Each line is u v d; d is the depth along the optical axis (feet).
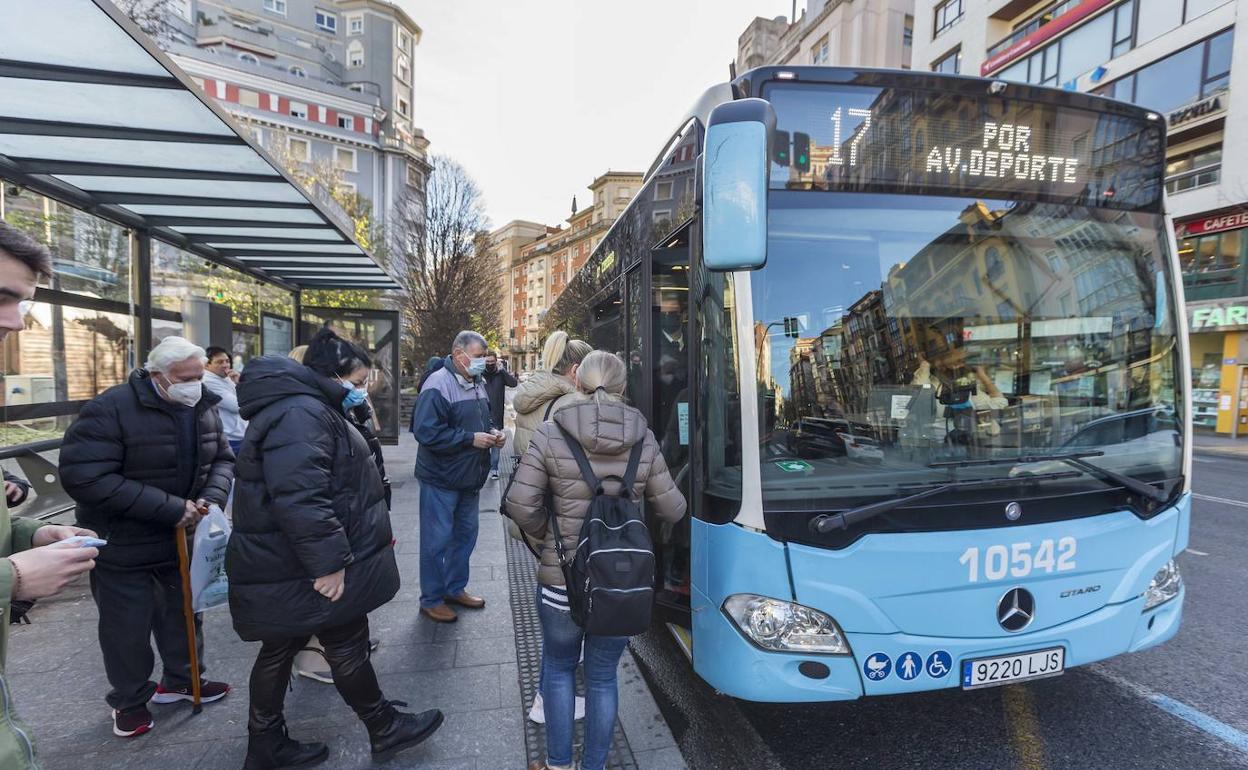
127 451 8.63
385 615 13.08
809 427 7.68
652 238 11.10
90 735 8.81
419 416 12.35
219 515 9.30
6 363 15.23
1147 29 58.59
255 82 141.59
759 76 8.05
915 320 8.17
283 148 69.26
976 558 7.57
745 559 7.57
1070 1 66.74
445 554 13.24
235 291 26.76
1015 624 7.72
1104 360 8.75
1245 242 54.75
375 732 8.18
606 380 7.89
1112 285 8.92
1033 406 8.36
